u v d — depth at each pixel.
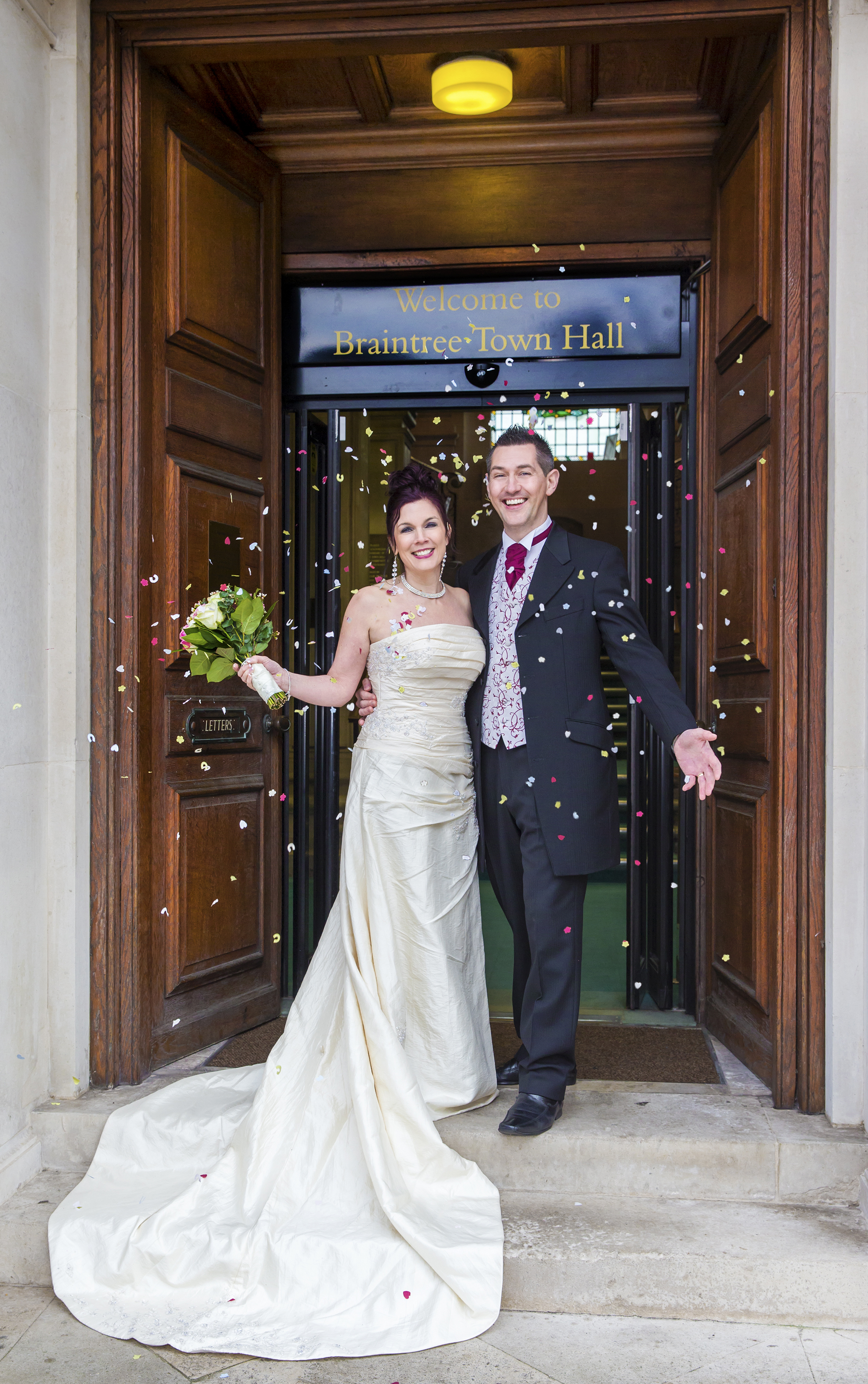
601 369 3.65
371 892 2.55
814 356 2.59
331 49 2.85
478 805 2.70
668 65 3.20
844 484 2.53
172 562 3.01
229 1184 2.34
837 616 2.53
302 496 3.79
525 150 3.53
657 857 3.73
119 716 2.81
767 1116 2.57
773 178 2.77
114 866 2.79
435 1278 2.12
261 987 3.45
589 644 2.56
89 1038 2.79
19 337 2.57
